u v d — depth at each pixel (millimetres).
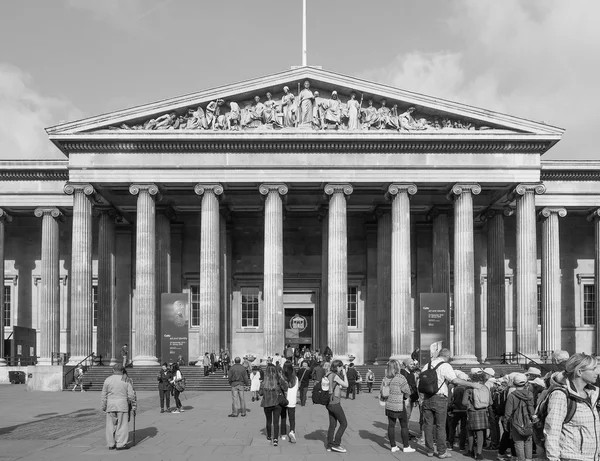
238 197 66312
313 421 33969
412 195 61156
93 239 72000
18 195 67438
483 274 71250
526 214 59906
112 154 59688
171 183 59656
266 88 59531
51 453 23219
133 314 70750
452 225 70750
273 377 25609
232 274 72625
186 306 53406
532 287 59312
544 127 59219
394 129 59531
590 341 71000
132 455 22891
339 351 58812
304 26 64562
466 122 59906
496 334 64688
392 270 59844
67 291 71625
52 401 44438
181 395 49469
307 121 59625
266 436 27719
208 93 59469
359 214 72625
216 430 29578
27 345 67625
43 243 67125
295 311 73312
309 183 60250
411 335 64438
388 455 23125
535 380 20922
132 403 24969
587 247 72188
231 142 59219
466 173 59750
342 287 59281
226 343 68188
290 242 73500
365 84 59281
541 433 14172
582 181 67312
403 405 23734
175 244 72125
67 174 67438
